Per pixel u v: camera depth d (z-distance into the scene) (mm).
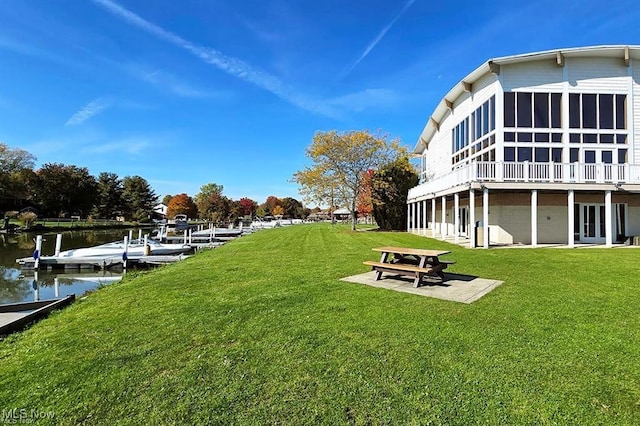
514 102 16125
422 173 31859
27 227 37594
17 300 9203
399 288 6336
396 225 27188
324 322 4453
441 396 2738
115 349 3811
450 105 21766
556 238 15914
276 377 3092
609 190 13766
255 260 10828
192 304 5551
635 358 3322
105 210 63375
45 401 2812
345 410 2590
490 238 16719
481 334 3957
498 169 14047
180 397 2818
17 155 55125
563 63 15961
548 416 2469
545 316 4578
